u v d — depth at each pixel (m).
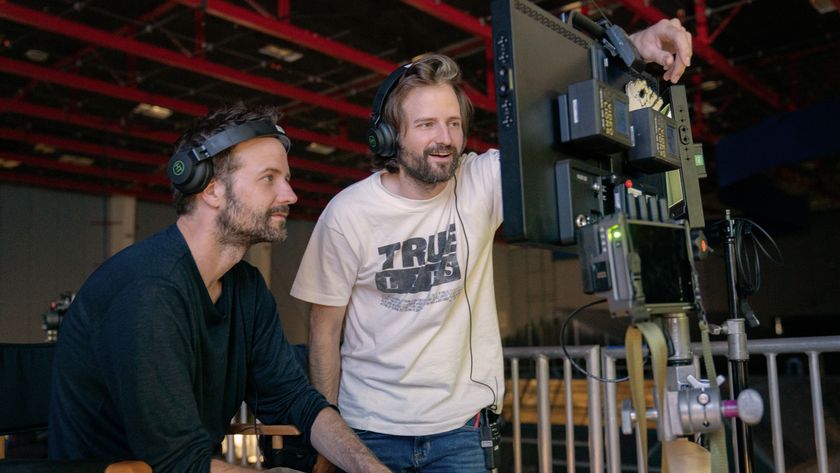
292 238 18.83
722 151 10.02
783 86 11.32
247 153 1.45
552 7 7.78
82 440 1.42
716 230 1.67
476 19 7.87
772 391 2.46
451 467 1.69
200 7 6.75
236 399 1.62
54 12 7.63
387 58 9.31
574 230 1.03
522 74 1.01
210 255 1.48
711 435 1.03
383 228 1.69
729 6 8.16
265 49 8.93
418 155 1.56
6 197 14.43
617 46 1.23
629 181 1.11
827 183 16.22
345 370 1.83
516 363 2.77
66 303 3.99
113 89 9.54
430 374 1.70
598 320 18.27
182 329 1.37
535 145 1.02
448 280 1.69
